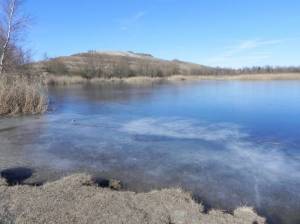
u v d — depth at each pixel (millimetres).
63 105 22516
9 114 17328
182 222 5469
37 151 10289
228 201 6809
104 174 8242
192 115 17953
